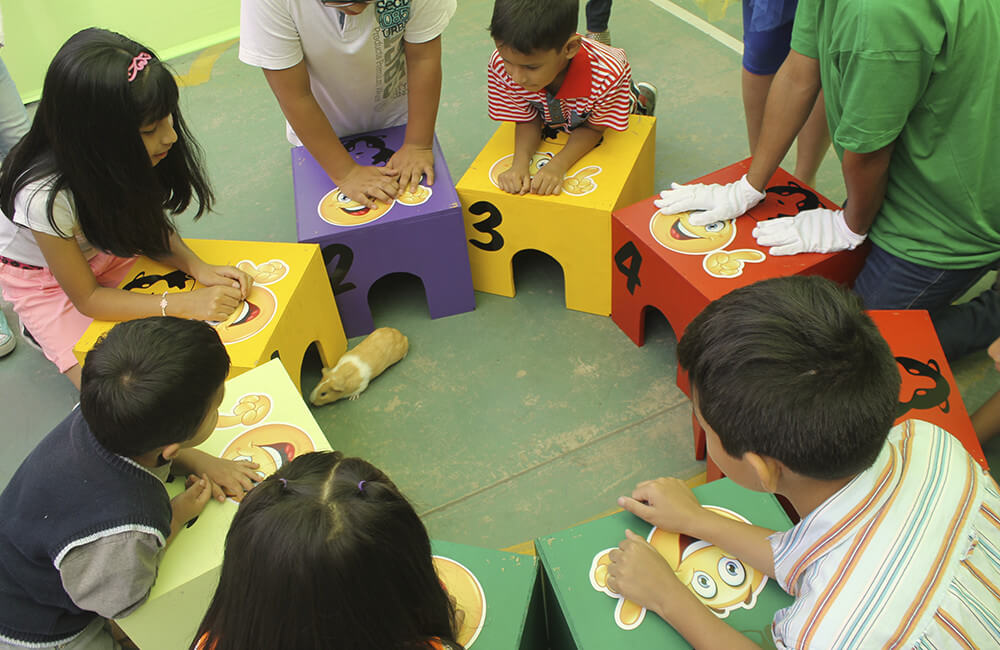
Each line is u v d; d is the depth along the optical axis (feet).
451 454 5.29
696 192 5.42
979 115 4.14
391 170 6.02
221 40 10.68
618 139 6.13
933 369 4.22
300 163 6.32
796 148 7.28
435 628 2.60
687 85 8.42
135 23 10.28
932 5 3.76
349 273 5.84
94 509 3.15
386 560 2.28
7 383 6.21
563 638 3.59
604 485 4.99
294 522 2.20
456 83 8.99
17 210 4.54
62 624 3.67
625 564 3.24
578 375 5.72
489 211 5.90
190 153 5.05
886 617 2.40
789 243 5.00
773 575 3.23
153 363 3.08
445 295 6.17
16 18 9.71
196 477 3.77
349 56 5.81
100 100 4.07
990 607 2.40
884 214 4.87
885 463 2.59
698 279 4.91
